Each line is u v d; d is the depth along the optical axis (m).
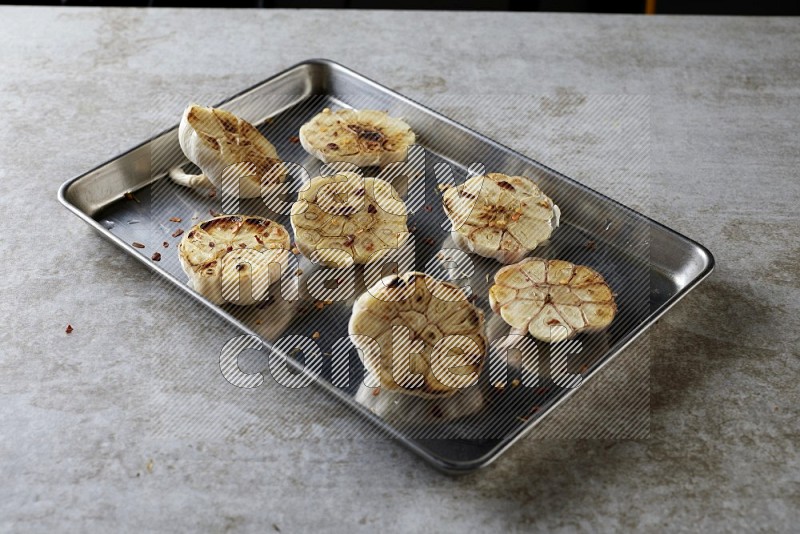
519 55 0.71
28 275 0.54
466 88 0.68
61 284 0.54
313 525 0.45
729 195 0.61
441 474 0.46
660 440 0.48
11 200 0.59
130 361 0.50
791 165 0.63
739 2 0.98
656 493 0.46
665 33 0.74
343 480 0.46
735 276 0.56
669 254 0.55
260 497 0.46
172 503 0.45
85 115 0.65
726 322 0.53
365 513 0.45
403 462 0.47
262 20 0.74
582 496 0.46
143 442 0.47
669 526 0.45
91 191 0.57
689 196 0.61
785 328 0.53
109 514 0.45
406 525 0.45
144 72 0.69
